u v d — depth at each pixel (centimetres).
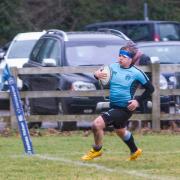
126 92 3275
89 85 4691
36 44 5441
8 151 3753
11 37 10731
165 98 4781
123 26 8731
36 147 3900
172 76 5019
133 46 3331
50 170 3127
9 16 10731
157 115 4700
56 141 4166
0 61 7156
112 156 3528
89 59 4912
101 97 4662
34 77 5038
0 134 4544
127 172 3067
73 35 5147
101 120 3284
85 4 11400
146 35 8581
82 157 3438
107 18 11500
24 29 10862
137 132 4641
